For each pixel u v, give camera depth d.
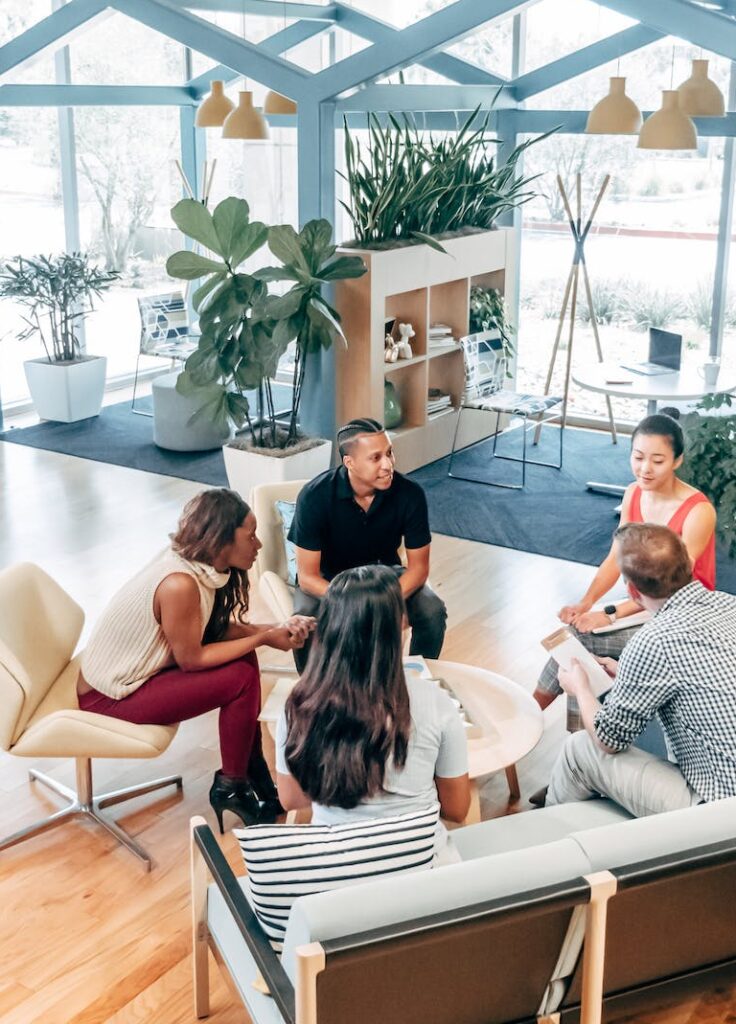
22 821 3.67
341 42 8.78
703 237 7.80
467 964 2.15
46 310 8.78
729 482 4.83
